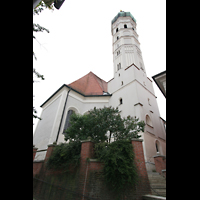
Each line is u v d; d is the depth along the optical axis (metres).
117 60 23.95
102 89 23.62
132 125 8.33
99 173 6.26
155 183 7.63
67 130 9.42
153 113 18.02
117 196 5.52
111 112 8.84
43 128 17.16
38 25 6.48
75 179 6.79
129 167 5.70
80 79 23.75
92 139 7.75
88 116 9.12
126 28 27.20
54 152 8.76
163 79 11.17
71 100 18.09
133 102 16.41
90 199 5.76
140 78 19.83
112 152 6.28
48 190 7.71
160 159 9.23
